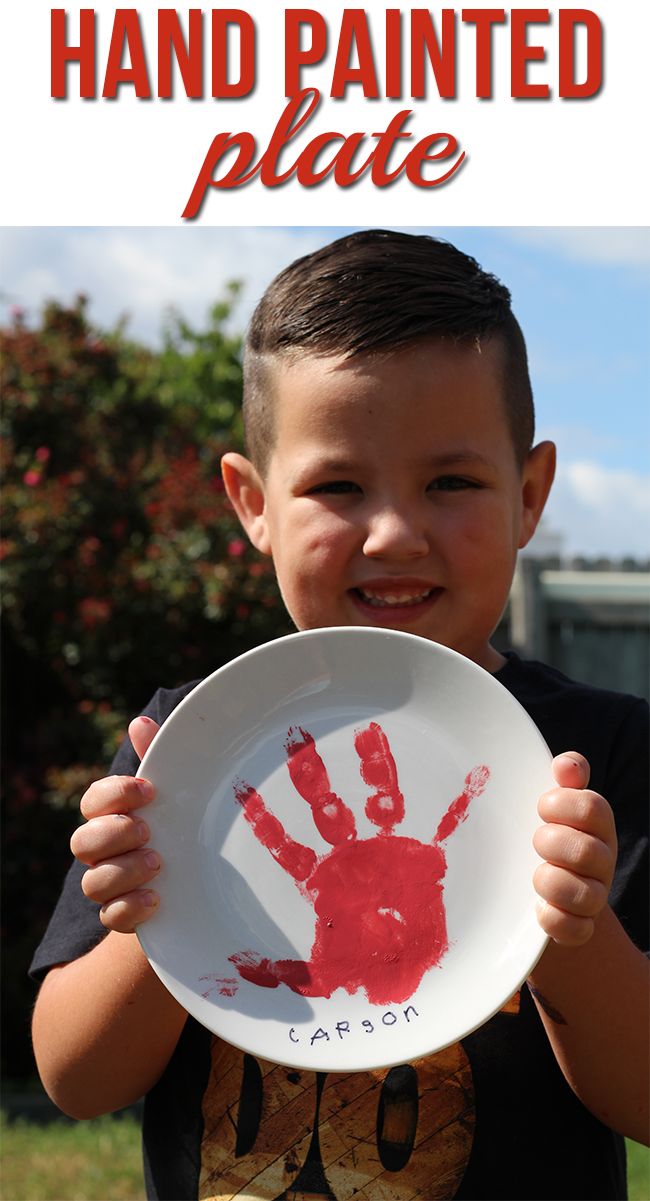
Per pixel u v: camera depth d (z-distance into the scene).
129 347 8.81
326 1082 1.60
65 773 6.39
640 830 1.72
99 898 1.46
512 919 1.45
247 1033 1.42
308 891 1.52
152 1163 1.69
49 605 6.66
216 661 6.70
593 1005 1.50
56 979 1.74
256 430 1.90
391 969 1.48
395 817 1.54
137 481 6.98
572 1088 1.59
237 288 11.41
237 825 1.54
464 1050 1.60
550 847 1.37
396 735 1.55
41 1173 4.36
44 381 7.03
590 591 7.58
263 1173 1.57
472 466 1.68
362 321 1.68
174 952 1.46
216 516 6.70
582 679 7.56
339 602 1.70
